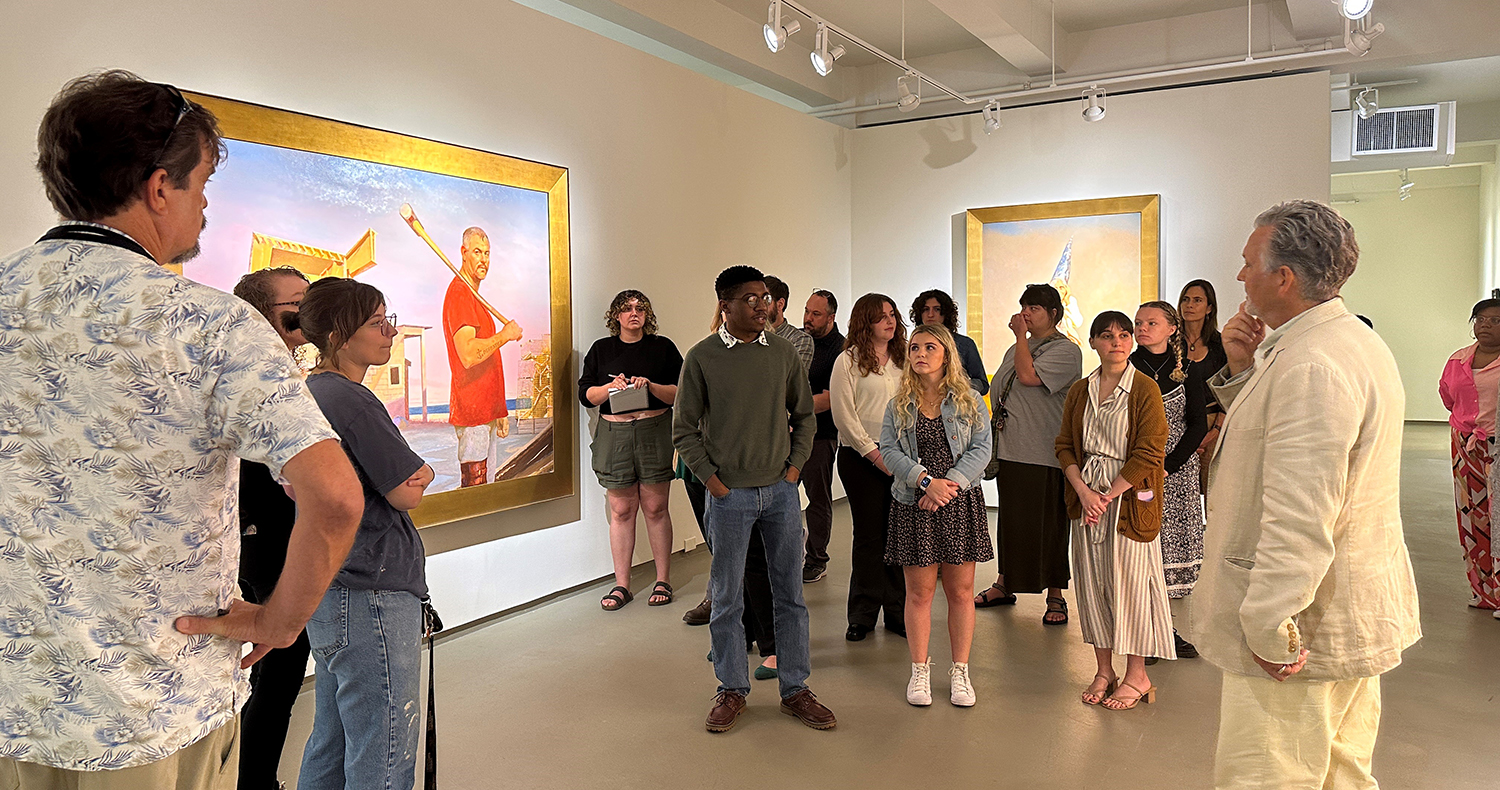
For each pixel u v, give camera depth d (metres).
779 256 6.93
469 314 4.25
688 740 3.06
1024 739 3.05
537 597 4.76
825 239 7.62
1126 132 6.95
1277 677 1.61
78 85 1.14
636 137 5.40
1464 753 2.90
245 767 2.16
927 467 3.29
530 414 4.61
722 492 3.13
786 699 3.24
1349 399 1.54
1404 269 14.36
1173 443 3.52
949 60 7.67
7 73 2.78
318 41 3.63
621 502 4.70
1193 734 3.07
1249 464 1.68
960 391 3.27
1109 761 2.88
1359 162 8.75
